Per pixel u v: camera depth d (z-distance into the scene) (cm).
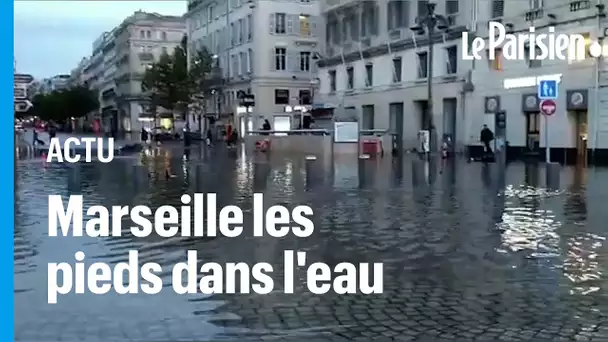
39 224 1199
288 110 6122
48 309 686
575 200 1595
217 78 7162
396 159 3522
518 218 1294
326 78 5709
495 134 3759
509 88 3650
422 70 4450
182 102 7106
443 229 1162
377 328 622
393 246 1008
